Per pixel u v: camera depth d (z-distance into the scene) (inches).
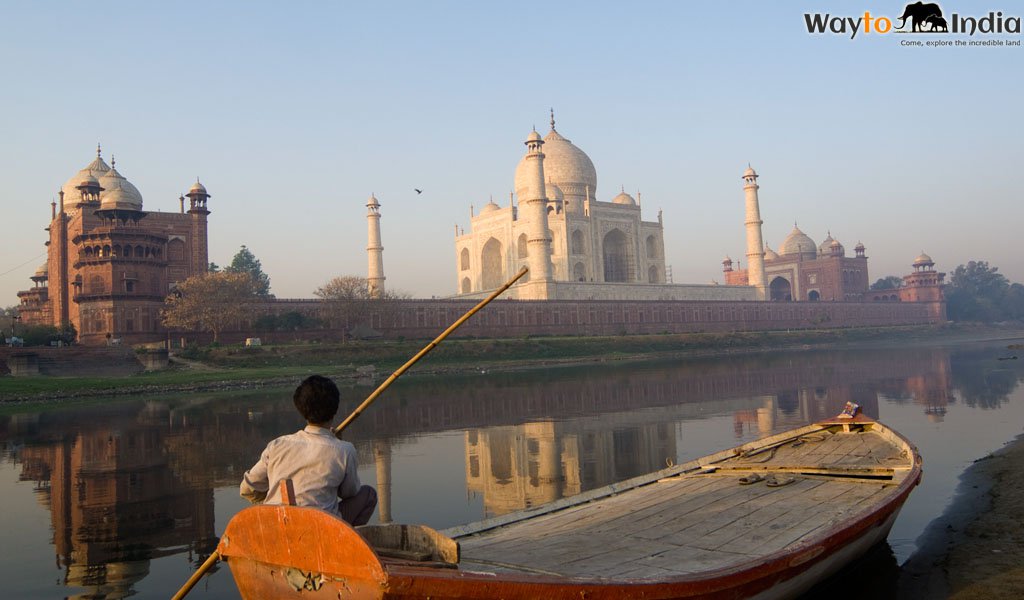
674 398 1162.0
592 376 1755.7
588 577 210.5
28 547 416.2
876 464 422.6
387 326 2770.7
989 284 5821.9
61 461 715.4
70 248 2851.9
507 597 195.2
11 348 1903.3
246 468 656.4
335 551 191.6
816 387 1279.5
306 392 231.9
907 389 1192.8
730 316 3774.6
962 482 528.7
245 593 221.0
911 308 4667.8
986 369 1546.5
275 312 2596.0
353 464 233.0
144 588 343.9
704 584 229.3
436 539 223.0
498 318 3029.0
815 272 4788.4
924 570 352.2
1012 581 329.4
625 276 3870.6
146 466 677.3
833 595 326.0
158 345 2076.8
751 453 487.5
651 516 346.3
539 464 640.4
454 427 894.4
